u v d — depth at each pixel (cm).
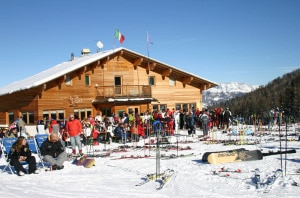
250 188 768
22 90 2570
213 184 827
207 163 1133
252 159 1142
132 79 3228
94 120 2120
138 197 727
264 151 1370
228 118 2695
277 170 931
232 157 1134
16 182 946
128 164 1188
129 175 990
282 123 2833
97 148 1802
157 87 3350
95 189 816
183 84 3509
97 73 3027
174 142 1917
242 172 948
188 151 1496
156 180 889
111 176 983
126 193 766
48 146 1139
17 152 1068
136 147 1744
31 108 2695
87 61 2814
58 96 2756
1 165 1283
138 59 3198
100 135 2112
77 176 1002
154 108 3284
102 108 3047
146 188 812
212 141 1872
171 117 2391
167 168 1069
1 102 3016
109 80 3097
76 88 2881
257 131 2389
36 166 1118
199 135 2306
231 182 835
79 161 1216
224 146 1622
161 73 3388
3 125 2825
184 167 1073
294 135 2062
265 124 2953
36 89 2631
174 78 3459
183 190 780
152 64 3278
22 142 1070
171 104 3412
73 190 812
